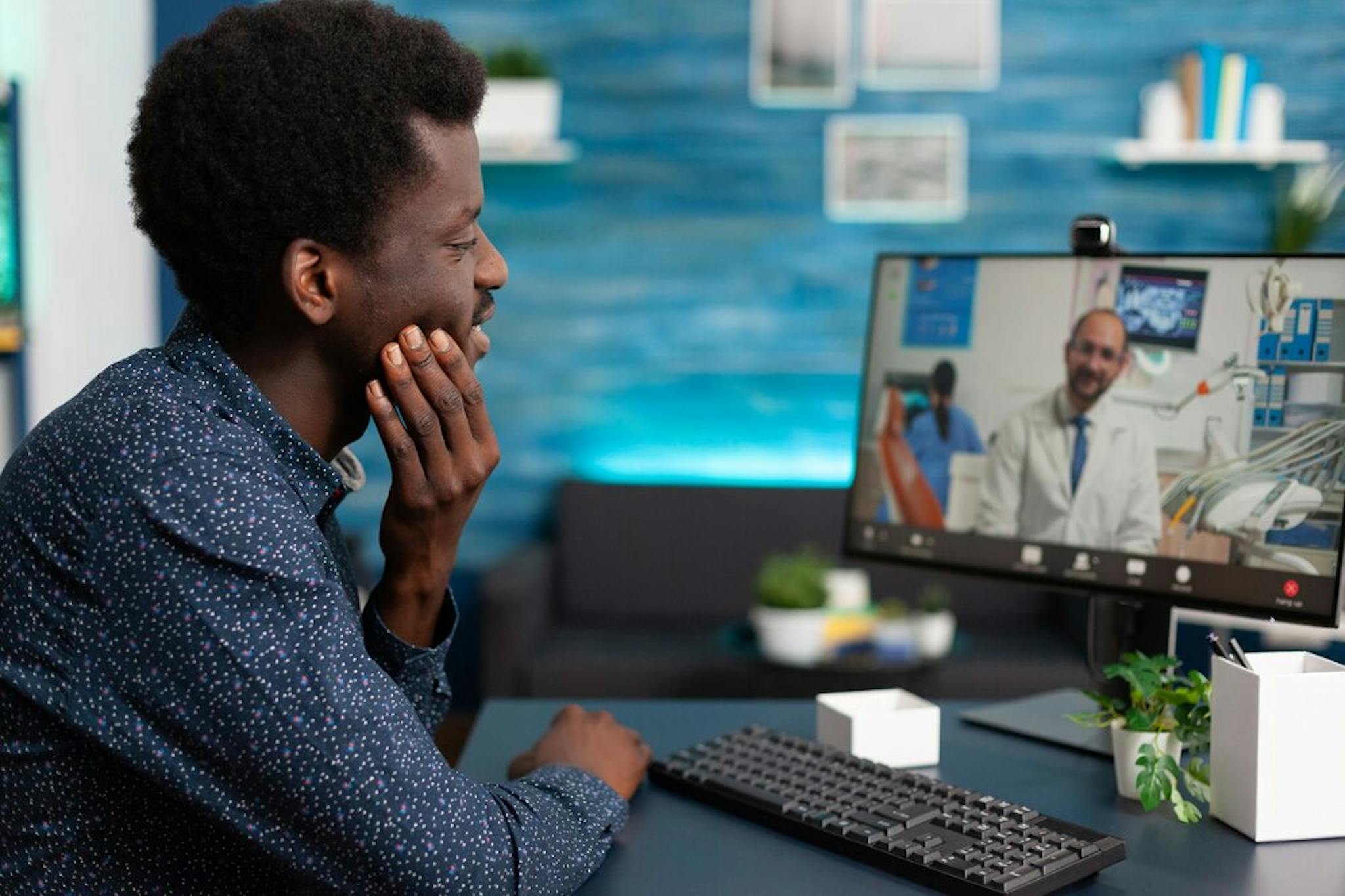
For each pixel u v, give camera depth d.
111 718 0.73
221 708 0.73
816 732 1.23
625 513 3.56
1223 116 3.54
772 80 3.69
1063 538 1.31
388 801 0.74
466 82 0.82
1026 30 3.66
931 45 3.66
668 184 3.72
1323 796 0.95
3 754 0.76
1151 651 1.27
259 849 0.75
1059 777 1.12
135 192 0.82
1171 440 1.24
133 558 0.73
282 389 0.85
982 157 3.69
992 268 1.40
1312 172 3.61
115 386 0.81
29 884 0.79
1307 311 1.16
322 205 0.78
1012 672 2.90
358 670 0.76
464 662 3.77
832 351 3.75
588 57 3.70
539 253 3.75
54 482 0.76
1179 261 1.25
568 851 0.86
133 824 0.78
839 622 2.82
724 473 3.78
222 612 0.73
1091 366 1.30
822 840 0.94
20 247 2.23
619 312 3.75
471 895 0.77
